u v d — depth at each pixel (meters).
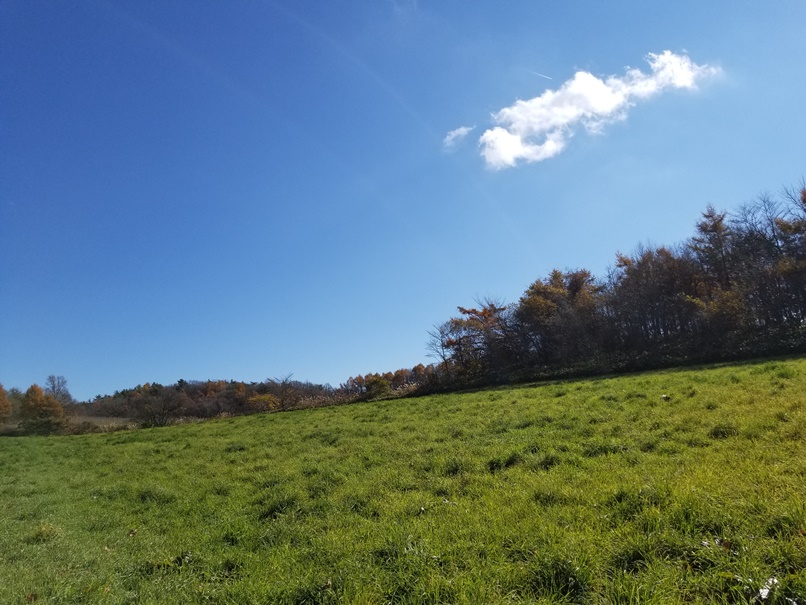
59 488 14.84
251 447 18.70
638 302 47.06
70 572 6.86
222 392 72.62
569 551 4.95
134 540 8.55
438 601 4.53
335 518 8.25
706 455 8.20
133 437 28.92
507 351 51.66
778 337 34.91
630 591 4.20
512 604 4.37
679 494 6.05
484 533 6.08
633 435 10.48
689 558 4.75
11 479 17.30
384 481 10.24
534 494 7.51
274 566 6.24
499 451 11.08
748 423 9.61
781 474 6.55
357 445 15.36
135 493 12.57
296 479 11.77
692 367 29.62
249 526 8.56
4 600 5.90
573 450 10.16
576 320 47.41
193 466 16.23
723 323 38.66
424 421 18.42
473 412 18.69
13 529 9.85
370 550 6.06
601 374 36.09
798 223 40.88
